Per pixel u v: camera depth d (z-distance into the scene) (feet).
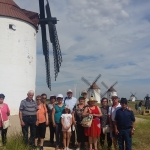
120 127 24.49
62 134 28.73
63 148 28.66
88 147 28.43
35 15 72.90
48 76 80.94
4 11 63.82
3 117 26.32
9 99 63.21
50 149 28.37
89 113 26.76
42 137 27.43
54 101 31.40
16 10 67.10
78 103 29.27
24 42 66.64
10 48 63.98
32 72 69.26
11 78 63.77
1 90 62.49
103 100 28.81
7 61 63.46
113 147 28.02
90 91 163.63
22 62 65.98
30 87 68.13
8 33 63.87
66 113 27.86
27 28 67.56
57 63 79.51
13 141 25.82
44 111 28.04
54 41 77.77
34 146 26.71
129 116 24.50
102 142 28.78
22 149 24.23
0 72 62.64
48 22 75.56
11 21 64.23
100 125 27.78
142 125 49.34
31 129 26.76
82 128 28.25
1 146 25.73
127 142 24.26
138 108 107.24
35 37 72.33
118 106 26.63
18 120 52.65
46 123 27.73
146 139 36.04
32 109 26.68
